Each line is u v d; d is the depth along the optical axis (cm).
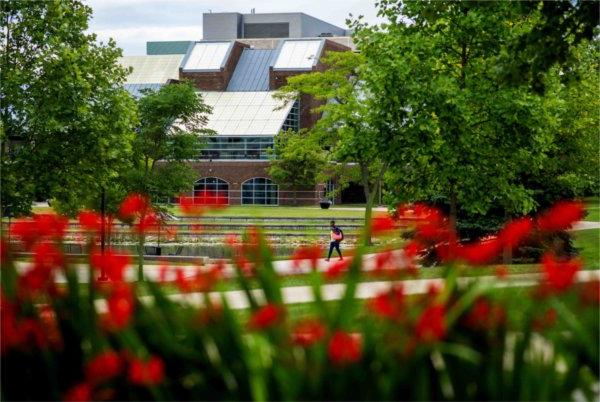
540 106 2602
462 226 3291
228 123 10588
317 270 549
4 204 2916
